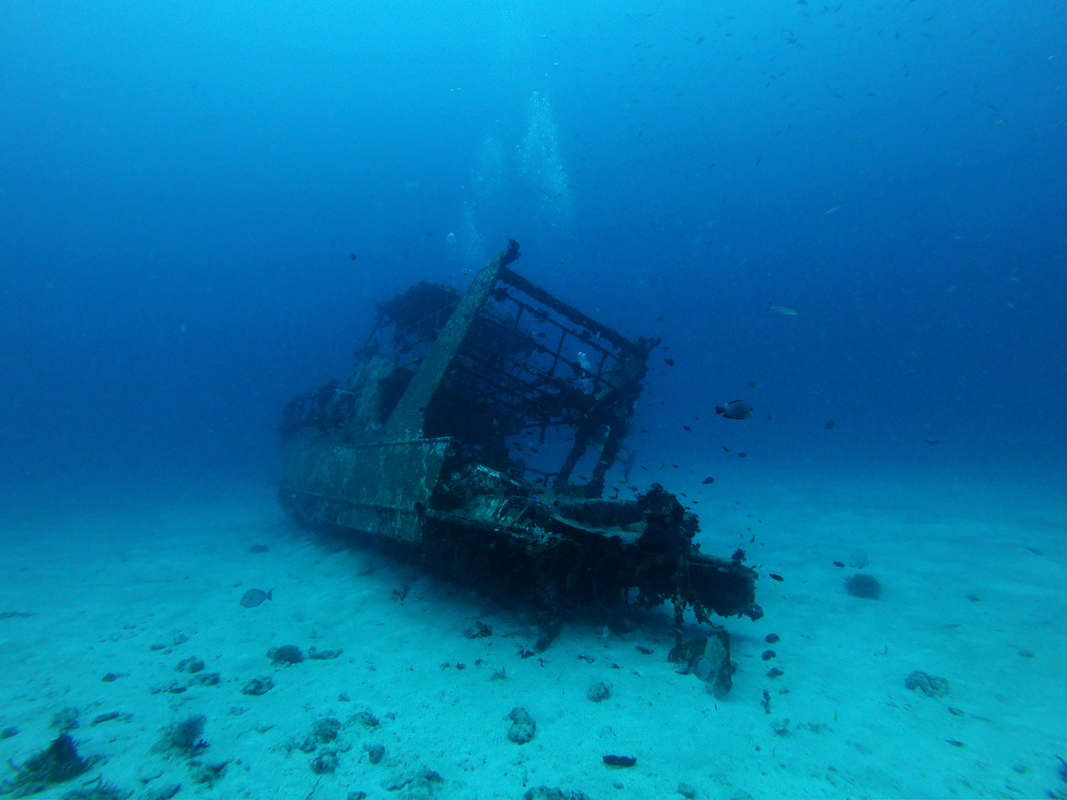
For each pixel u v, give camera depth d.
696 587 5.88
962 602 6.96
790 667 5.23
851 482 22.48
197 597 8.01
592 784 3.36
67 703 4.64
